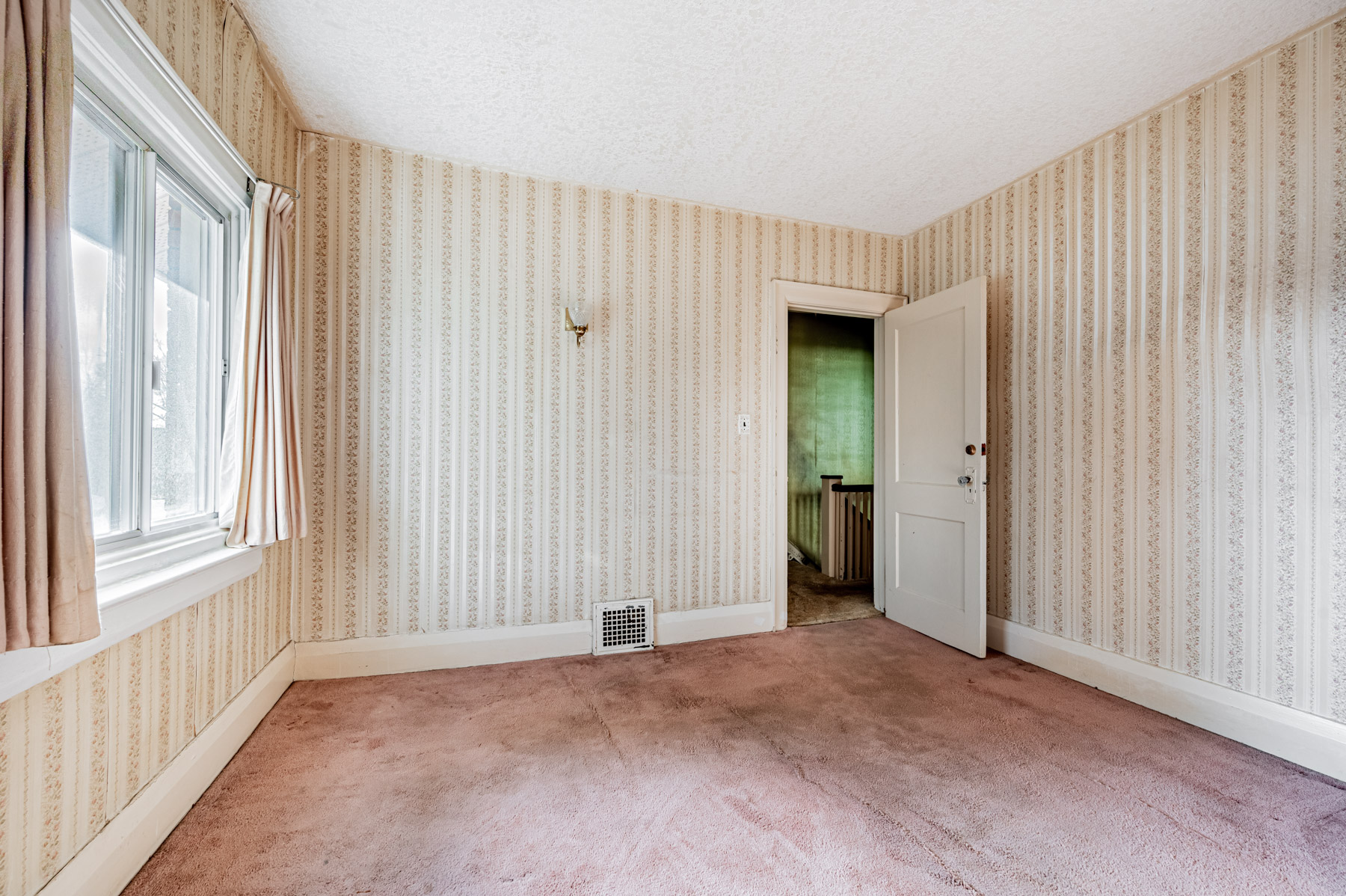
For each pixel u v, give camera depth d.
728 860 1.35
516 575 2.73
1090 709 2.21
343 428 2.49
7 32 0.82
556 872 1.31
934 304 3.10
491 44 1.88
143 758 1.33
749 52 1.91
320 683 2.41
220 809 1.53
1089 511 2.48
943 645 2.98
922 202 3.09
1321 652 1.78
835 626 3.34
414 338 2.59
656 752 1.86
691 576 3.07
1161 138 2.22
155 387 1.54
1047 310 2.68
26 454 0.85
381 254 2.54
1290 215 1.86
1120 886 1.28
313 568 2.45
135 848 1.28
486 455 2.69
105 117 1.25
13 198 0.82
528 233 2.77
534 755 1.84
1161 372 2.21
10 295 0.82
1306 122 1.82
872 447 5.70
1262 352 1.93
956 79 2.05
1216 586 2.04
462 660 2.64
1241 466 1.98
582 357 2.86
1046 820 1.52
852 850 1.39
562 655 2.80
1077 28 1.79
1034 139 2.46
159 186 1.54
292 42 1.89
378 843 1.40
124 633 1.16
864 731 2.02
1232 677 1.99
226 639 1.77
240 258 1.90
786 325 3.28
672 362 3.04
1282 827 1.49
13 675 0.86
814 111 2.26
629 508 2.94
